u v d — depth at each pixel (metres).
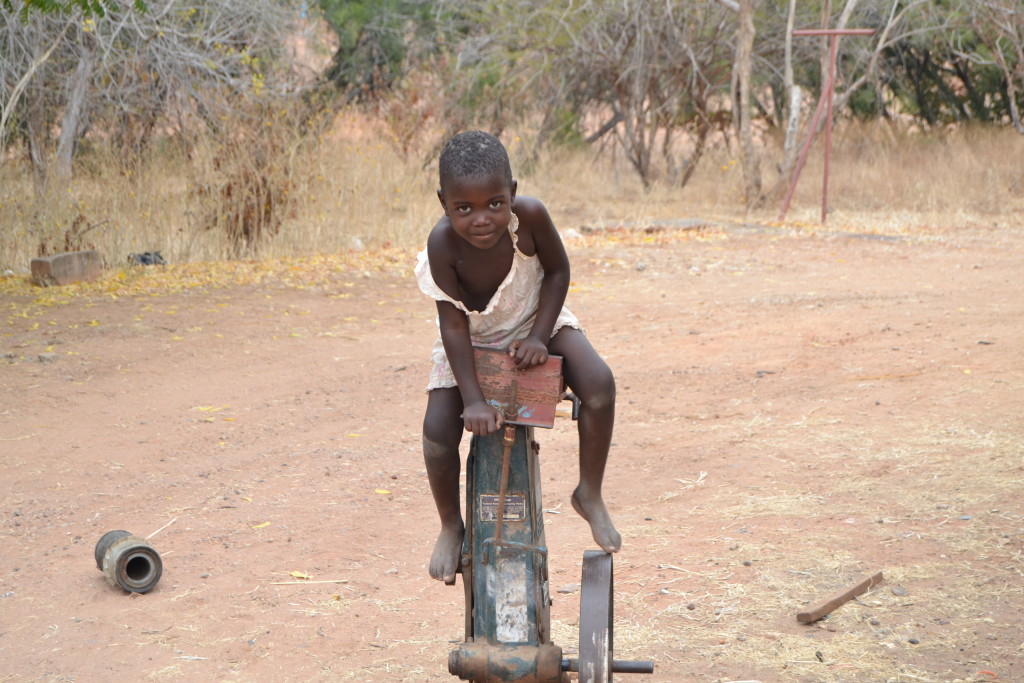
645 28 20.73
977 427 6.35
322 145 15.52
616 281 12.30
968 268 12.31
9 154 15.27
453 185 2.66
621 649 3.97
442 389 3.12
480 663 2.91
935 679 3.66
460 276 2.96
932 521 5.06
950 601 4.25
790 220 17.83
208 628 4.25
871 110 25.19
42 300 11.16
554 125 23.02
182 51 16.56
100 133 16.66
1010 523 4.97
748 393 7.40
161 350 9.04
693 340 9.05
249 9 18.53
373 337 9.59
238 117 15.18
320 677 3.83
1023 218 17.19
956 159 21.03
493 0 21.91
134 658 4.00
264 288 12.05
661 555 4.84
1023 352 8.01
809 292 11.10
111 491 5.79
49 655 4.04
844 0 21.14
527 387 2.96
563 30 21.25
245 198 14.53
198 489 5.83
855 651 3.88
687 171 22.75
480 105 21.70
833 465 5.90
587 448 3.05
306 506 5.58
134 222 14.08
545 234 2.93
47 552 5.02
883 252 13.95
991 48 20.47
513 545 3.02
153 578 4.62
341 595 4.54
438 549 3.17
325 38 24.62
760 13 20.70
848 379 7.59
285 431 6.89
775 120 27.14
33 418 7.14
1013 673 3.68
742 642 3.99
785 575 4.55
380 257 14.17
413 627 4.23
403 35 24.78
